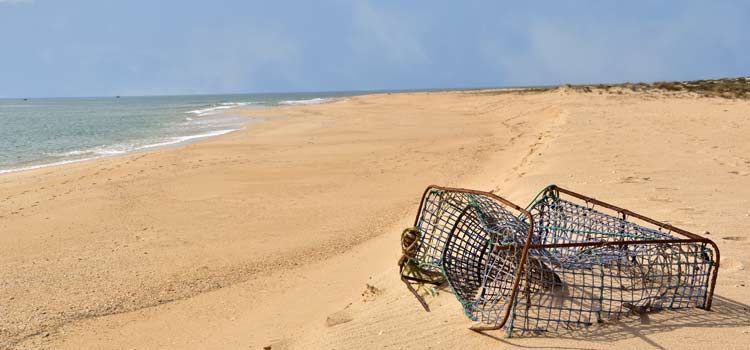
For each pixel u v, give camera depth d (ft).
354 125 87.76
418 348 13.19
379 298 17.20
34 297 21.25
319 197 37.40
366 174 44.70
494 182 34.83
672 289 14.87
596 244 13.33
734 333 12.69
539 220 18.28
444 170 44.68
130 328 18.67
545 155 40.04
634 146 42.34
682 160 35.96
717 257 13.87
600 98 99.35
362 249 25.84
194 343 17.37
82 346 17.40
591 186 28.76
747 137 45.83
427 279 17.01
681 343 12.36
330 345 14.10
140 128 101.55
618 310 13.94
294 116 118.32
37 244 28.14
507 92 172.35
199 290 21.97
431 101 151.23
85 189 41.09
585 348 12.42
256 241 28.35
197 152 58.65
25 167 54.49
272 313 19.16
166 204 36.27
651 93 107.86
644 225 21.17
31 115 168.66
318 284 21.62
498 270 15.19
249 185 41.68
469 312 14.38
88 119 139.03
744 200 24.89
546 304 14.26
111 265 24.94
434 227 17.93
